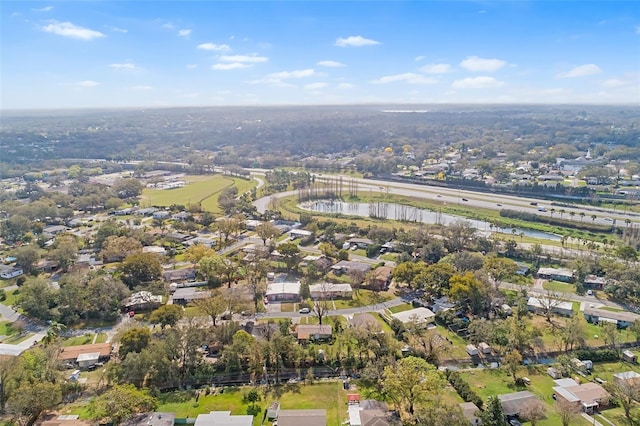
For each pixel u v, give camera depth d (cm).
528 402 10894
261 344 12794
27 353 12406
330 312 16600
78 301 16100
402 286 19050
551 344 14300
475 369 13062
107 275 18462
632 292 17288
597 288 18688
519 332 13775
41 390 10562
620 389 11056
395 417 10456
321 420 10319
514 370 12531
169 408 11244
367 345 13175
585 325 15538
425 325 15362
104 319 16175
